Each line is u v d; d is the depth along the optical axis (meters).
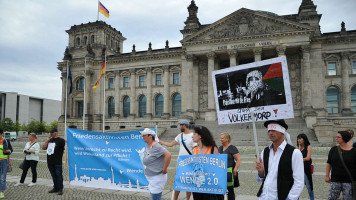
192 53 76.50
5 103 157.50
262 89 8.62
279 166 7.32
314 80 70.75
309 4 74.12
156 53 87.12
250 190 17.94
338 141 10.57
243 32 72.06
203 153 10.09
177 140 12.98
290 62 74.81
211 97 74.06
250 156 37.69
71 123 94.12
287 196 7.12
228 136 12.01
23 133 160.62
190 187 9.71
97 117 92.81
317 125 52.34
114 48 106.00
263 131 59.78
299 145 13.74
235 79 9.21
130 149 15.00
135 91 90.38
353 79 70.25
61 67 99.56
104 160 15.42
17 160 36.12
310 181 13.11
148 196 16.34
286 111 8.17
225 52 74.06
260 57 70.75
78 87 97.38
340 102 70.94
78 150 16.05
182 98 80.44
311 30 67.00
